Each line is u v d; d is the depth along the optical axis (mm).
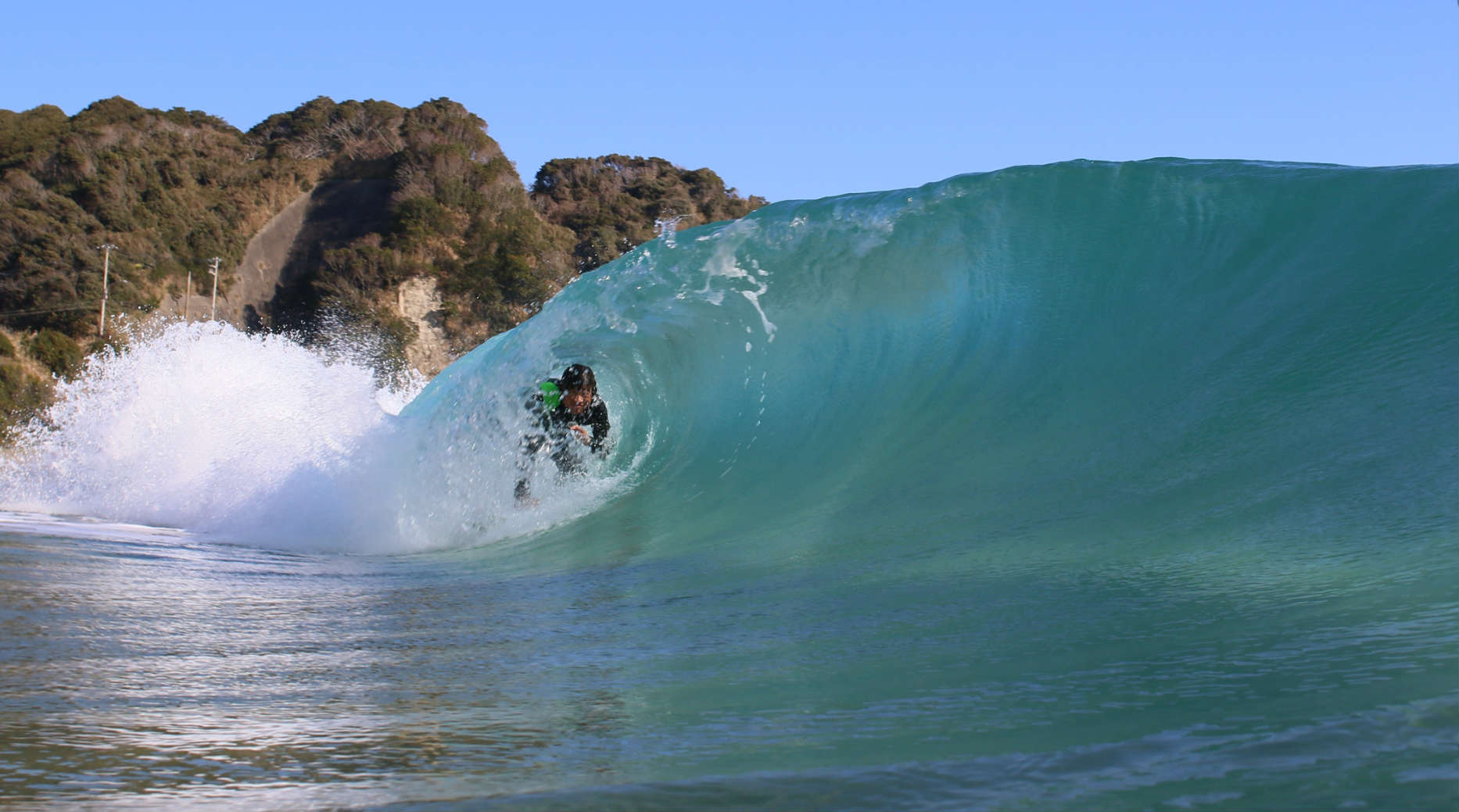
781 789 1296
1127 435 3912
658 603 3062
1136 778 1240
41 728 1647
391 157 61438
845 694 1850
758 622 2631
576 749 1548
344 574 4117
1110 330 4812
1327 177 4840
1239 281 4605
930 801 1216
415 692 1989
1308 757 1255
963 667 1990
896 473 4449
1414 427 3113
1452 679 1531
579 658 2314
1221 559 2602
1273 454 3309
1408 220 4340
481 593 3484
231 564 4266
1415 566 2254
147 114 62000
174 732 1652
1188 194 5227
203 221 54281
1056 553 2980
